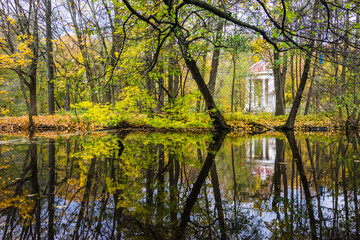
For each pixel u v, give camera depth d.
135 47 6.63
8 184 3.13
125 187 3.05
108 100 15.95
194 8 6.16
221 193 2.86
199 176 3.67
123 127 14.80
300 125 15.65
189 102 13.30
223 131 13.74
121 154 5.55
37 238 1.74
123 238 1.74
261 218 2.10
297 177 3.62
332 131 14.38
